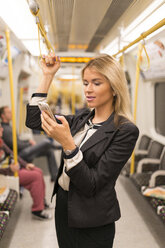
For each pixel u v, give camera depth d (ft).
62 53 16.29
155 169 12.47
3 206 8.31
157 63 11.69
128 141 3.30
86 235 3.78
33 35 9.04
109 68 3.24
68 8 7.36
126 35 9.73
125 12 7.39
